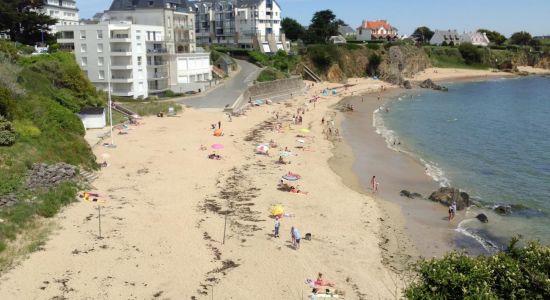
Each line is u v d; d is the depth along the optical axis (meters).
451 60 189.62
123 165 46.78
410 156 58.22
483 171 52.22
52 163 39.50
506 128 76.56
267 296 25.44
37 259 27.38
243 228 33.91
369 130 73.94
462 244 33.91
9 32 87.81
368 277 28.19
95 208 35.22
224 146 56.84
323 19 156.25
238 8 148.12
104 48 79.94
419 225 37.16
